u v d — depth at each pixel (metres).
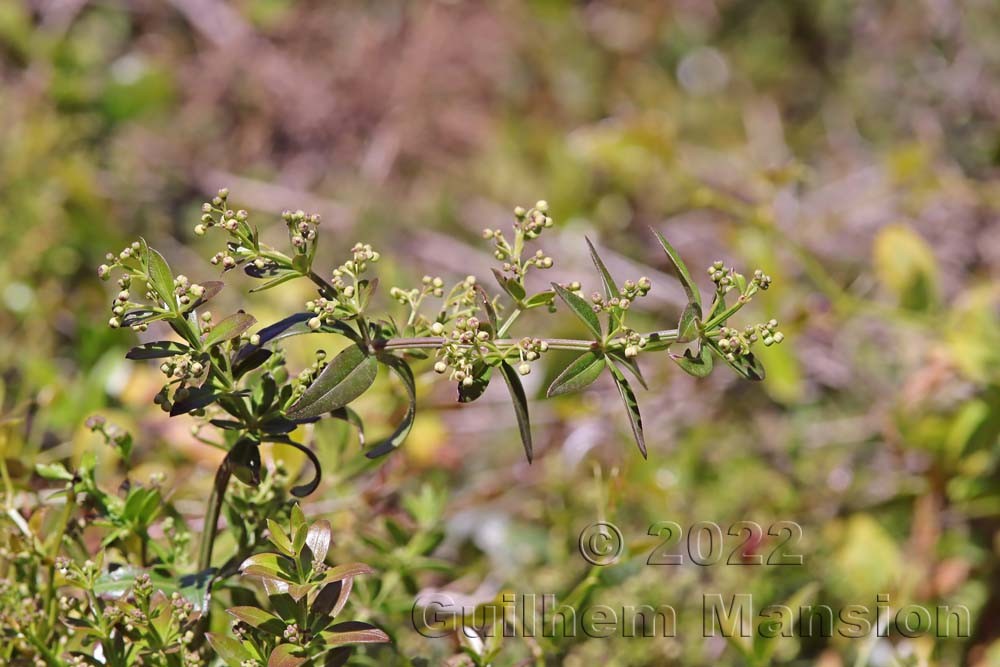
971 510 1.07
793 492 1.14
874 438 1.21
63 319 1.27
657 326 1.40
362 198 1.61
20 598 0.85
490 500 1.07
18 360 1.16
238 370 0.80
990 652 0.98
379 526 0.94
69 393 1.05
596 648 0.94
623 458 1.10
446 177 1.69
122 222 1.48
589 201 1.58
